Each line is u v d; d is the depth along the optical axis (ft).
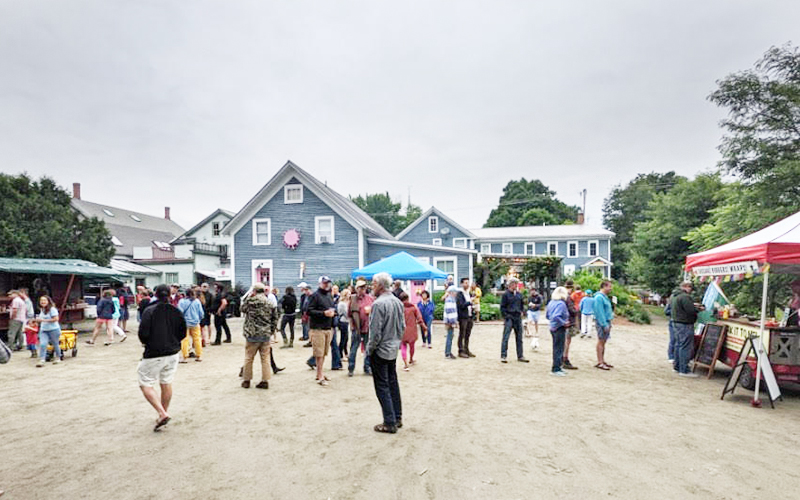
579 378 26.86
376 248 81.82
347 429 17.33
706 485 12.50
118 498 11.93
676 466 13.79
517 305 32.37
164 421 17.26
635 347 40.78
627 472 13.34
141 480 12.99
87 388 24.94
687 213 99.50
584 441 15.97
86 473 13.48
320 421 18.37
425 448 15.33
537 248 147.13
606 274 140.36
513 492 12.10
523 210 226.38
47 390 24.47
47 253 76.74
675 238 98.94
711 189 96.48
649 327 61.57
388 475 13.20
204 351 38.37
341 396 22.44
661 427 17.52
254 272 83.41
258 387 24.09
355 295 27.84
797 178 51.60
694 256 29.58
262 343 24.06
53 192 82.89
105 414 19.71
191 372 28.96
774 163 54.85
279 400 21.70
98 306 44.16
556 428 17.40
